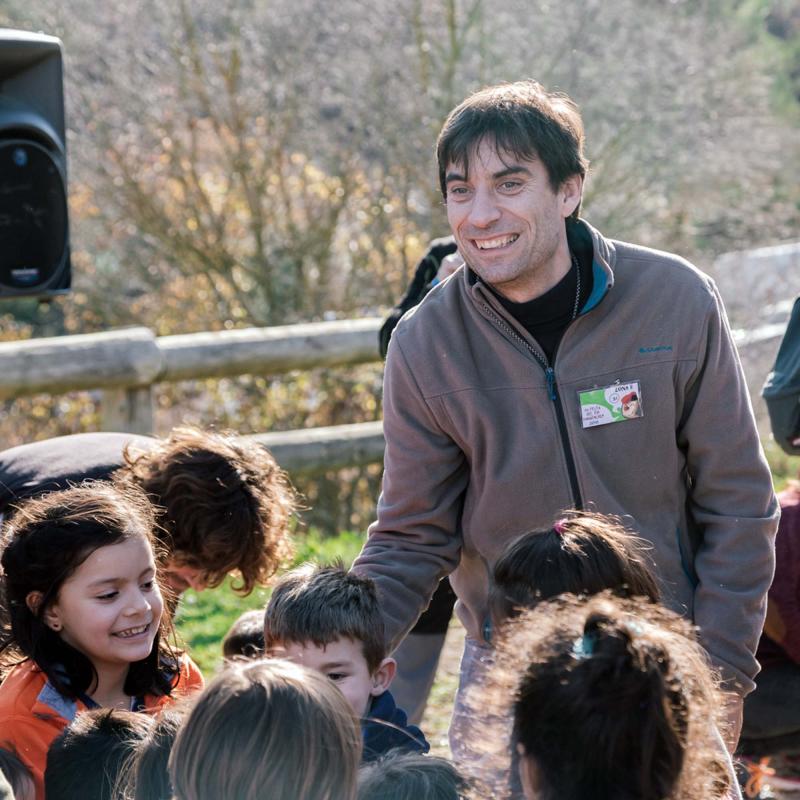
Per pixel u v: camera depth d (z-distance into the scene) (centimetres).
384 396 474
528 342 448
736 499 443
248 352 1127
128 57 2073
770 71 2580
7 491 480
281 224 2131
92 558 409
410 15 2014
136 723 379
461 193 437
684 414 449
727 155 2156
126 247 2184
